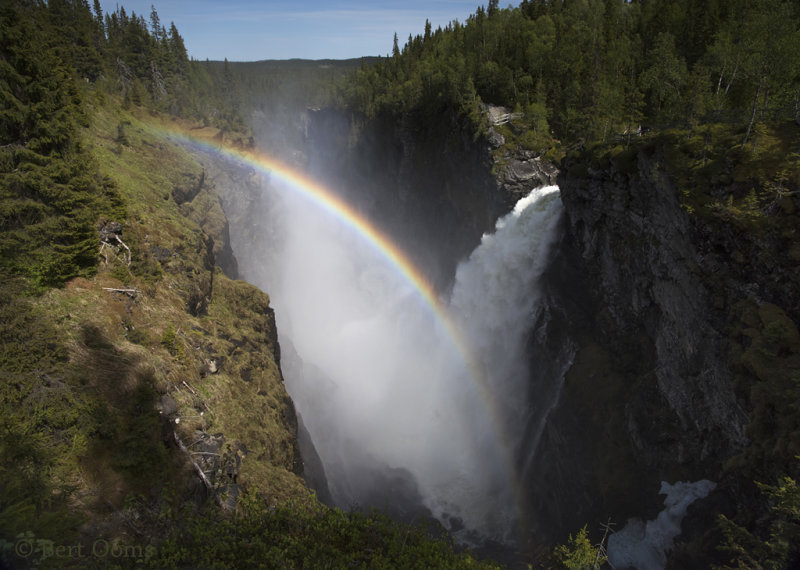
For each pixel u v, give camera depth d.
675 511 30.70
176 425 27.48
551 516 46.25
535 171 71.25
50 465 19.59
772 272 27.56
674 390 35.41
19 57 32.81
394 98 114.38
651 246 38.00
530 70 85.06
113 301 32.06
